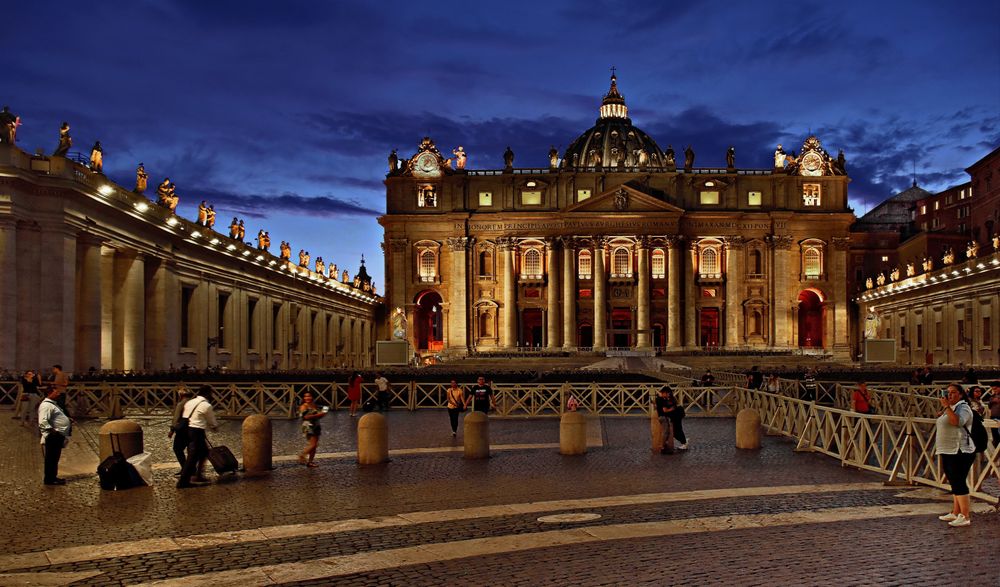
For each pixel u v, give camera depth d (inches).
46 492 746.8
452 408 1196.5
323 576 480.4
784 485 766.5
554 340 4662.9
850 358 4667.8
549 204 4739.2
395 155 4840.1
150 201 2437.3
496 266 4746.6
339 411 1690.5
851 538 551.2
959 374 2378.2
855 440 874.8
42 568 502.9
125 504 692.1
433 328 5920.3
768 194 4781.0
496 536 569.9
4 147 1854.1
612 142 5674.2
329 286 4266.7
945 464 589.6
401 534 580.7
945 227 4840.1
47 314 1932.8
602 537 561.0
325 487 773.3
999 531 566.3
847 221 4734.3
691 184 4766.2
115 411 1476.4
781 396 1183.6
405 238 4749.0
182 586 464.4
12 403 1603.1
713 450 1035.9
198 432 782.5
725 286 4697.3
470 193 4788.4
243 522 623.5
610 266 4692.4
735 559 501.0
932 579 454.9
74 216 2014.0
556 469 880.9
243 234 3243.1
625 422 1434.5
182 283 2691.9
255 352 3339.1
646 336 4591.5
